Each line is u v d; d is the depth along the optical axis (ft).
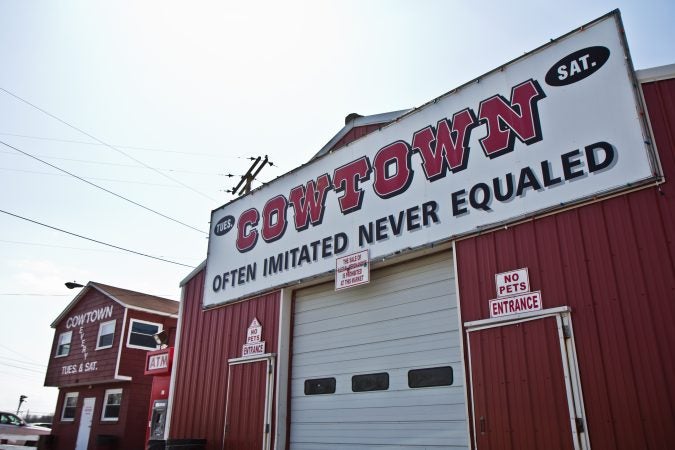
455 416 25.80
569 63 25.09
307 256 35.45
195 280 46.03
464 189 27.53
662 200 21.07
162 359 46.39
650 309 20.30
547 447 21.27
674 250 20.31
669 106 22.03
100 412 77.56
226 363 39.04
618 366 20.44
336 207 34.55
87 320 85.30
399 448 27.61
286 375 34.76
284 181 39.65
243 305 39.65
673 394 18.97
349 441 30.07
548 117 25.17
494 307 24.64
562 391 21.47
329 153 36.50
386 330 30.25
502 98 27.27
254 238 40.65
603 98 23.53
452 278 27.91
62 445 81.92
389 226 30.68
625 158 22.24
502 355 23.73
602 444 19.99
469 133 28.25
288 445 33.24
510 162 26.04
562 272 22.97
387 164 32.09
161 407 45.27
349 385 31.17
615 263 21.63
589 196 22.86
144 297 87.15
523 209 24.88
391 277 30.99
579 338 21.70
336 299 33.76
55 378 86.69
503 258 25.05
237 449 35.35
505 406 22.98
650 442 19.01
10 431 75.97
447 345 27.14
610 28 24.07
